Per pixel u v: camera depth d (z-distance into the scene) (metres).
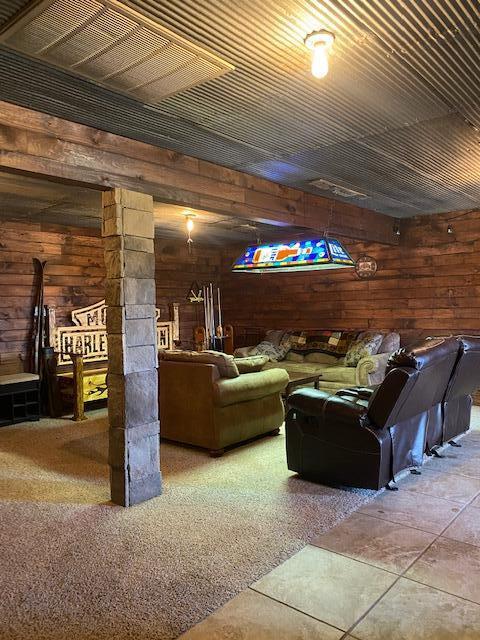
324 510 2.93
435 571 2.24
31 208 4.94
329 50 2.16
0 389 5.04
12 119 2.65
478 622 1.89
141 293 3.15
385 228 5.92
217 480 3.46
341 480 3.24
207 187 3.71
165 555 2.43
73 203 4.72
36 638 1.84
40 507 3.03
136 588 2.15
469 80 2.48
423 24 1.99
